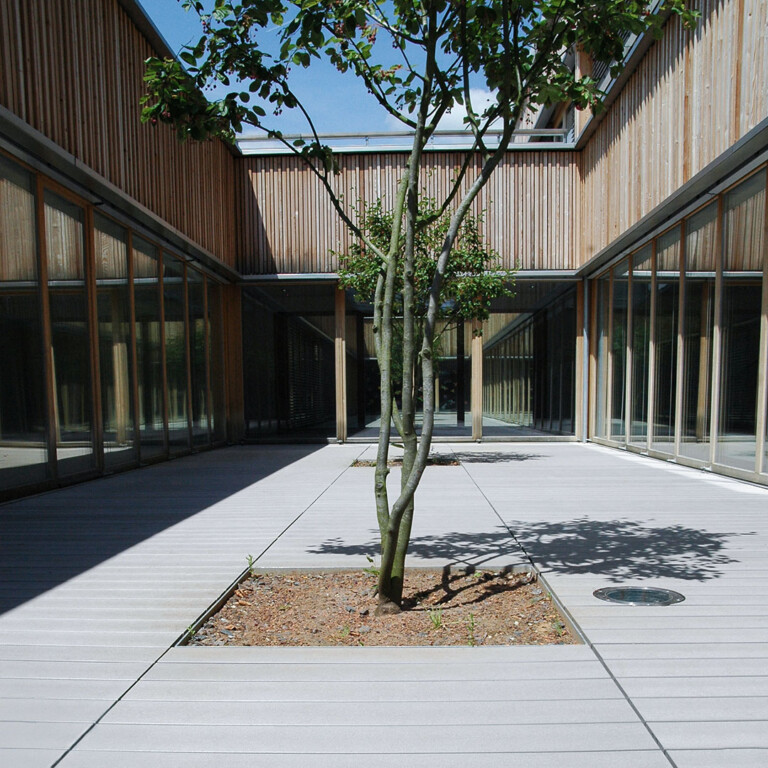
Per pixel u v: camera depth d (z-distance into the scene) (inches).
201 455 415.2
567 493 238.8
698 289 309.6
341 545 160.2
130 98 306.8
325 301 500.4
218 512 206.5
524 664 89.1
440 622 107.5
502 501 222.1
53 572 137.4
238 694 81.0
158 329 372.5
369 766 65.6
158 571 137.8
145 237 353.4
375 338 128.9
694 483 262.5
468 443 496.1
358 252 356.2
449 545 157.6
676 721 73.7
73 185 268.2
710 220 297.0
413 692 81.2
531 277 477.4
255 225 483.2
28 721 74.9
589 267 456.1
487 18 114.0
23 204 240.8
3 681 85.4
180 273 410.6
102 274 303.9
